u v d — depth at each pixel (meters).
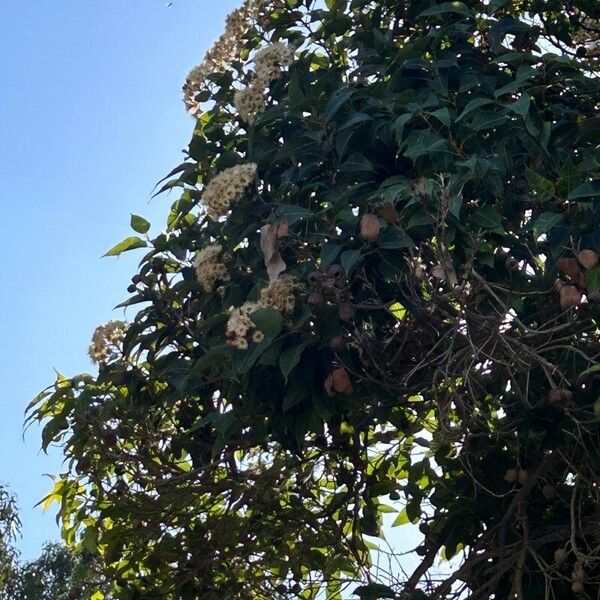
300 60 4.53
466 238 3.83
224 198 4.07
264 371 4.02
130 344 4.68
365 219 3.64
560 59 4.12
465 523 4.62
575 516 4.31
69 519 5.41
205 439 4.83
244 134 4.78
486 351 3.92
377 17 4.86
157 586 5.20
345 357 3.95
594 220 3.61
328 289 3.74
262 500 4.96
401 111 4.10
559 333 3.94
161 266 4.71
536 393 4.14
